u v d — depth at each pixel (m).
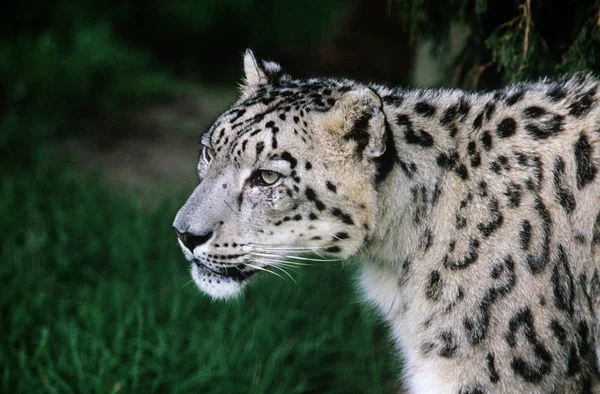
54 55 21.08
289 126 7.60
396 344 8.69
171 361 10.44
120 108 21.06
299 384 10.32
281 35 27.00
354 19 17.02
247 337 11.00
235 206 7.74
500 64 9.98
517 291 7.29
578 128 7.43
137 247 13.10
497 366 7.39
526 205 7.36
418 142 7.81
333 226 7.78
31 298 11.53
